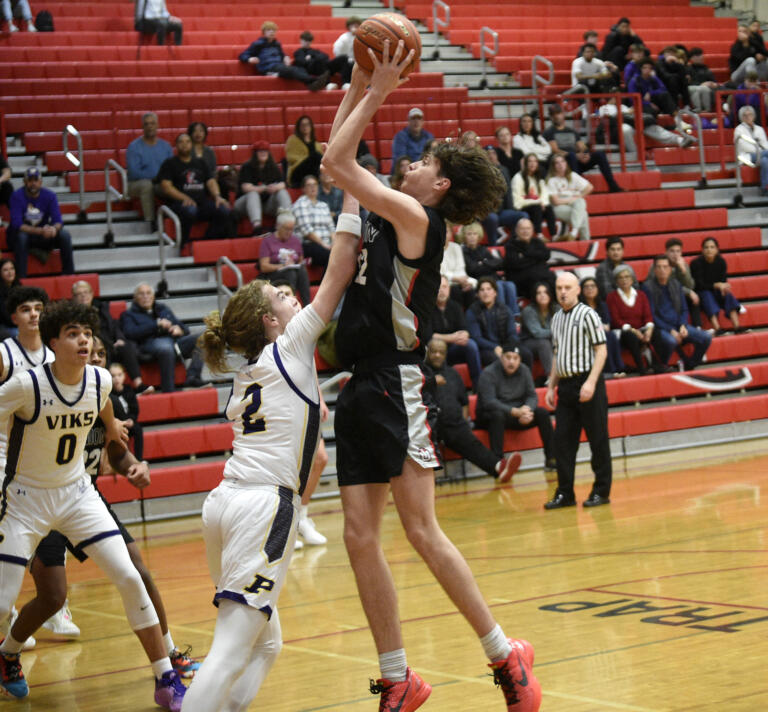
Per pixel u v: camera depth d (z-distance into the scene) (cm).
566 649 504
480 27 2256
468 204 400
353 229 396
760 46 2206
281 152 1667
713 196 1848
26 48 1789
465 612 390
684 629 525
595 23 2356
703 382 1395
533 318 1348
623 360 1423
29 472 470
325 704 447
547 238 1595
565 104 1892
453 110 1805
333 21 2123
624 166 1819
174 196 1420
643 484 1090
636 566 694
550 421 1235
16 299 556
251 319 389
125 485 1081
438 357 1191
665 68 2023
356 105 393
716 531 801
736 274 1647
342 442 398
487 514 979
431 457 394
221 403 1214
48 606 492
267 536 363
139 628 466
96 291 1310
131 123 1633
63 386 466
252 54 1875
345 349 399
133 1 2044
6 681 493
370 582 391
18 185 1531
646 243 1628
